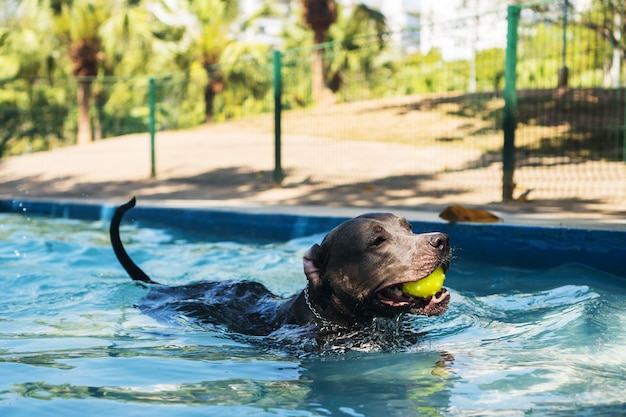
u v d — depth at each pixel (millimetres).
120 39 29500
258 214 9117
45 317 5031
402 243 4129
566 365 3613
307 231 8578
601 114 16625
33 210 12227
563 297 5359
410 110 19453
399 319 4504
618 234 6281
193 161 17031
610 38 14211
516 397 3119
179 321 4852
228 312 5012
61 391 3193
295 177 14281
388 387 3342
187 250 8188
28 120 34812
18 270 6910
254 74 32875
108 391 3215
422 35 14867
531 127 16688
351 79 31422
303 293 4633
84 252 7996
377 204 10367
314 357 3973
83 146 21016
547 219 7641
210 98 32562
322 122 19797
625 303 5102
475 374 3516
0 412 2891
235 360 3885
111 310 5262
